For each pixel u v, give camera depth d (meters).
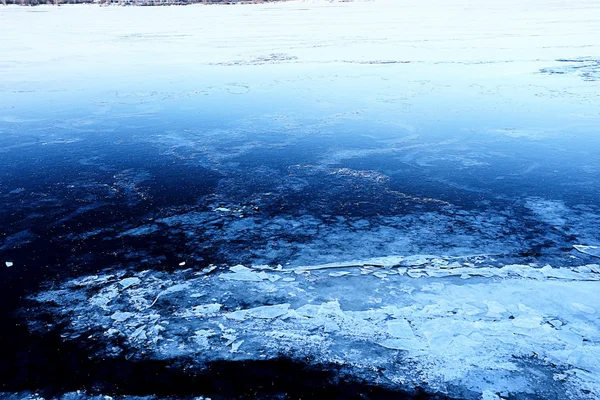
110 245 5.20
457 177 6.90
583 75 13.74
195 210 5.98
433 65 15.59
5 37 24.16
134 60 17.44
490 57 16.73
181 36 23.59
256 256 4.94
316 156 7.83
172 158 7.86
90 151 8.26
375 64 15.90
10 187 6.76
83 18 35.16
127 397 3.32
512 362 3.54
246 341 3.80
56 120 10.20
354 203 6.11
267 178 6.96
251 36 23.17
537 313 4.02
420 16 31.75
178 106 11.20
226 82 13.60
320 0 54.97
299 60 16.83
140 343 3.79
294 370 3.52
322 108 10.80
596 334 3.78
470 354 3.62
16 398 3.32
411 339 3.78
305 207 6.02
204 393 3.34
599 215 5.67
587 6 37.03
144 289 4.44
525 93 11.88
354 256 4.90
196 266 4.79
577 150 7.94
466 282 4.44
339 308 4.14
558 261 4.74
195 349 3.72
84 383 3.44
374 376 3.46
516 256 4.84
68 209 6.06
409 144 8.34
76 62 17.14
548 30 23.23
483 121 9.65
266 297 4.30
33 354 3.70
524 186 6.55
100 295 4.36
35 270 4.76
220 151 8.15
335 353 3.67
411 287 4.39
